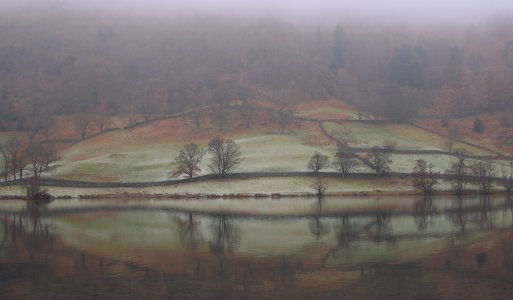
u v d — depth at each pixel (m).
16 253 49.41
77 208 99.88
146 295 33.91
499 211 87.56
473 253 46.91
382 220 74.69
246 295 33.66
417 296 32.91
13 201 118.38
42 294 34.38
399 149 172.38
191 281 37.47
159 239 57.78
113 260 45.56
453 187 133.00
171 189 134.75
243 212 89.00
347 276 38.47
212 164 148.75
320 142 189.25
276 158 161.50
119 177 145.50
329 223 71.50
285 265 42.72
